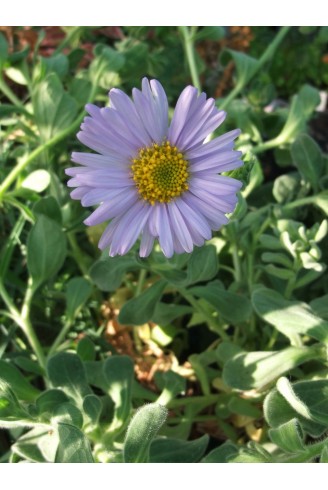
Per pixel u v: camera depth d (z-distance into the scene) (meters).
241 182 0.15
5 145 0.24
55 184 0.21
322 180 0.21
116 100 0.14
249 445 0.15
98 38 0.30
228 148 0.14
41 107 0.20
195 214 0.14
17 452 0.15
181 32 0.26
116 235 0.14
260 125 0.24
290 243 0.17
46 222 0.18
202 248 0.17
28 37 0.28
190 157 0.15
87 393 0.17
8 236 0.24
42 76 0.22
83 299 0.20
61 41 0.28
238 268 0.20
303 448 0.14
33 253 0.19
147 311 0.19
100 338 0.22
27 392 0.18
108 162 0.14
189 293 0.19
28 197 0.20
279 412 0.15
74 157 0.14
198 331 0.23
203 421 0.20
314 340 0.20
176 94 0.29
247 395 0.19
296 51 0.35
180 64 0.29
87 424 0.16
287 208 0.20
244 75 0.24
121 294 0.22
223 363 0.20
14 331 0.21
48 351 0.21
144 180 0.14
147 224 0.15
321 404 0.15
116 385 0.17
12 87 0.28
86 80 0.23
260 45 0.35
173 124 0.14
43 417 0.16
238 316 0.18
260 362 0.17
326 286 0.21
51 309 0.23
